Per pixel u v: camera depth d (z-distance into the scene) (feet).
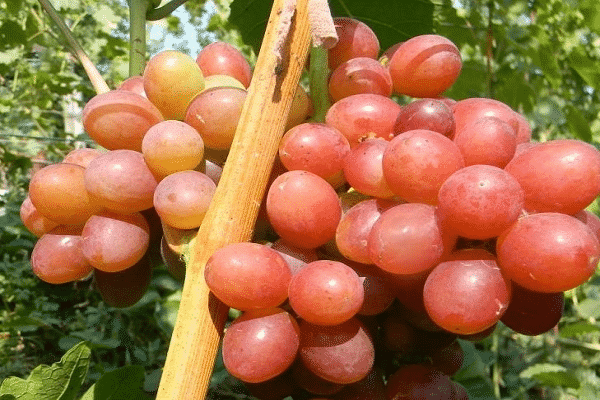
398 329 0.92
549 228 0.71
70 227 0.95
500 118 0.92
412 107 0.86
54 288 3.27
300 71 0.83
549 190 0.76
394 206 0.79
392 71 1.05
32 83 4.40
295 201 0.79
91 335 2.64
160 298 2.73
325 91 0.98
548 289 0.72
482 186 0.72
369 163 0.82
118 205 0.87
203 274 0.78
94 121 0.92
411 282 0.82
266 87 0.81
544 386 2.97
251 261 0.73
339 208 0.83
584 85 3.64
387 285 0.85
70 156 0.99
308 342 0.80
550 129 3.75
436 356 0.98
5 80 4.82
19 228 3.44
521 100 3.07
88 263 0.96
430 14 1.43
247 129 0.80
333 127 0.91
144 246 0.92
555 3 3.06
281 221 0.80
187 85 0.93
